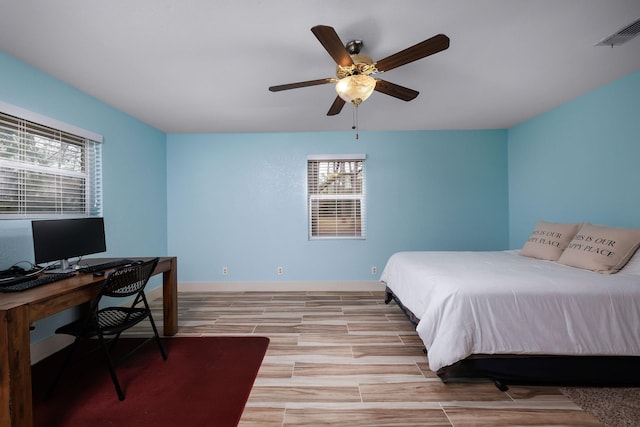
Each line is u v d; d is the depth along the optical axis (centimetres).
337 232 408
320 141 402
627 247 207
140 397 171
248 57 210
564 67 230
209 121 353
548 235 275
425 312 186
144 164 355
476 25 176
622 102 251
